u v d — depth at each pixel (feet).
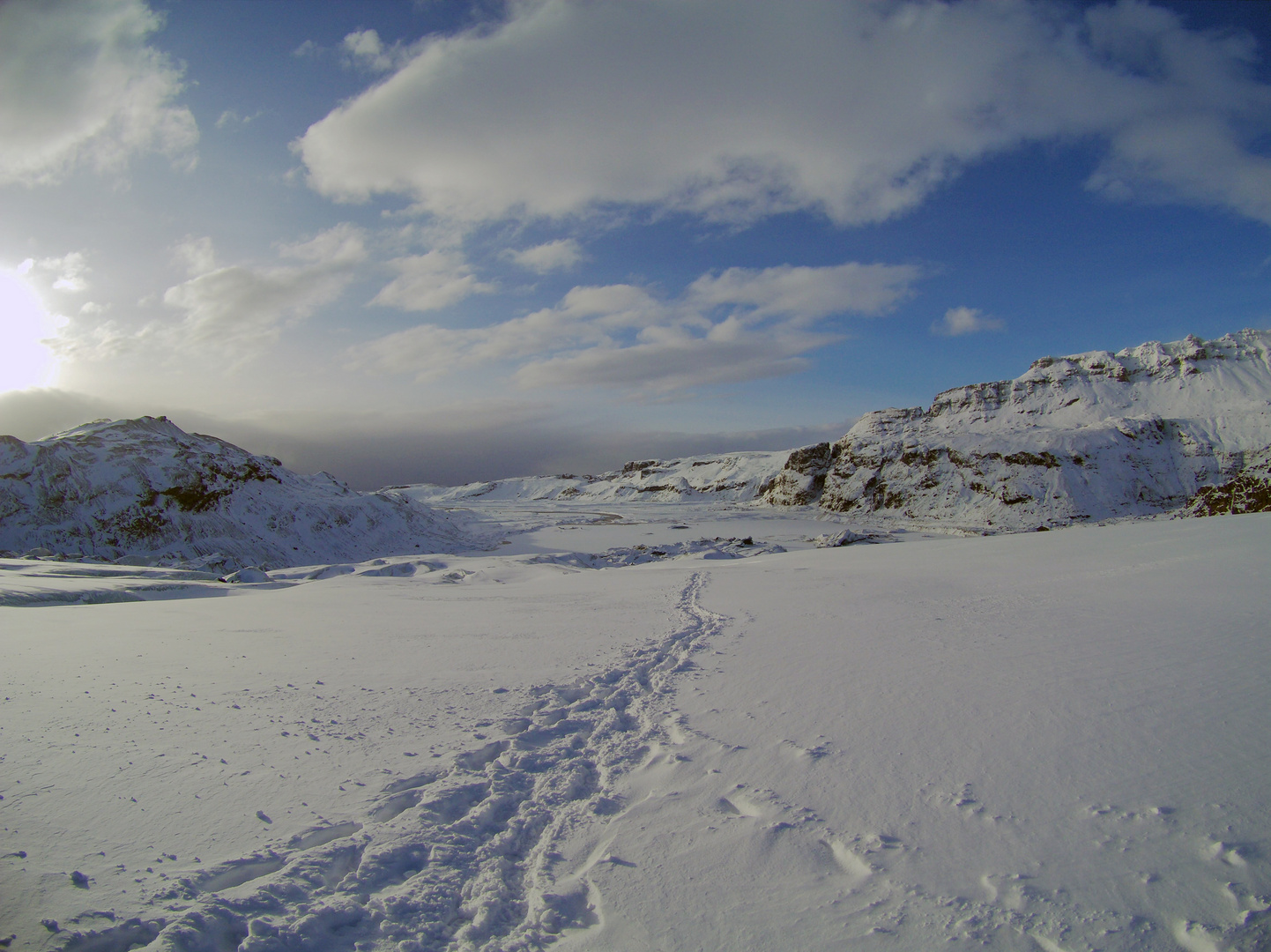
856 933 10.45
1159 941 9.64
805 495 514.27
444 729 20.99
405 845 13.78
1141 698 19.36
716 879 12.26
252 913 11.37
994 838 12.67
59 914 10.91
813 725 19.75
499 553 251.39
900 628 34.76
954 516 380.37
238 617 50.62
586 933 11.10
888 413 587.68
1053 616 34.30
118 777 16.76
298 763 17.98
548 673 28.43
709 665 28.96
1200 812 12.78
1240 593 35.83
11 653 33.76
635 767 18.03
